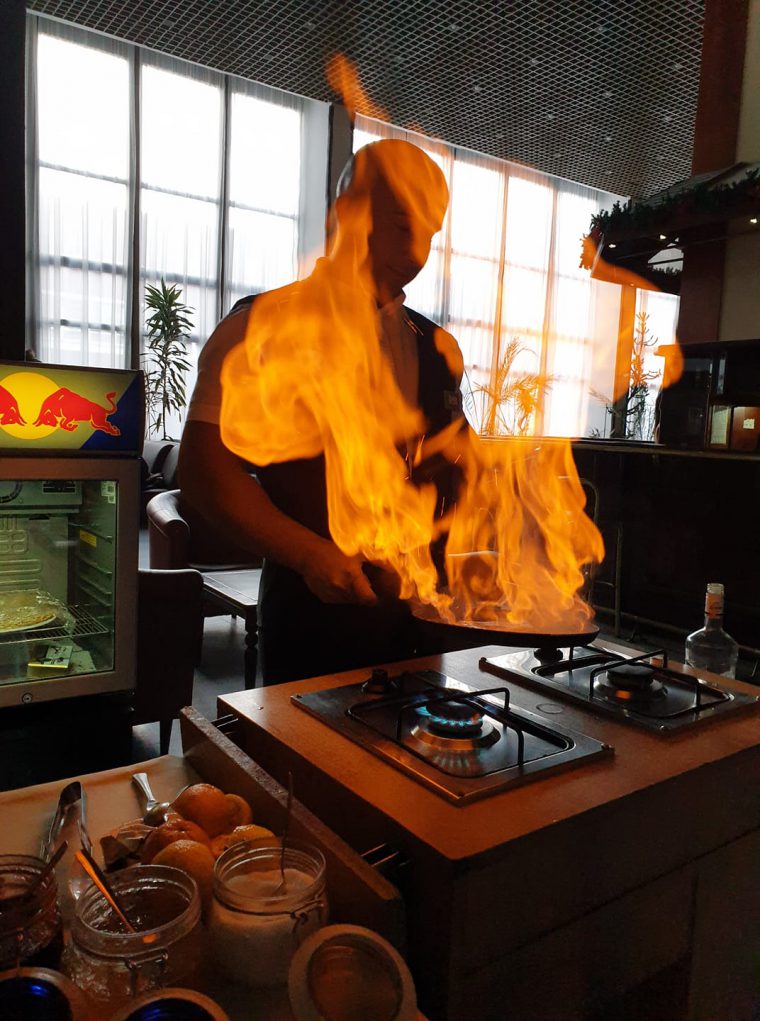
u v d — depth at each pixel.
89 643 2.11
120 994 0.59
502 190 9.61
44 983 0.54
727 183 3.41
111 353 7.77
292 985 0.54
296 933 0.63
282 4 4.77
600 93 5.88
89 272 7.55
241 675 3.60
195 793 0.84
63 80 7.18
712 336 3.91
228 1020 0.55
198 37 5.24
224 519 1.22
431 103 6.18
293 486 1.40
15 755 1.88
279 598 1.45
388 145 1.33
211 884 0.71
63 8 4.94
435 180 1.36
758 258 3.71
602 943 0.79
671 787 0.83
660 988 0.92
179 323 7.63
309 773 0.86
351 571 1.13
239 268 8.35
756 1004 1.01
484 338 9.77
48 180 7.23
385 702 1.02
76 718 1.95
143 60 7.52
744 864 0.95
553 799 0.77
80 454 1.82
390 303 1.47
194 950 0.63
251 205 8.33
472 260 9.56
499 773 0.81
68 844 0.74
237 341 1.29
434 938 0.68
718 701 1.05
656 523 3.38
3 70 2.08
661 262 4.23
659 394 3.95
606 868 0.78
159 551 3.94
